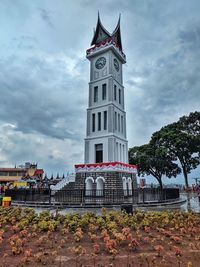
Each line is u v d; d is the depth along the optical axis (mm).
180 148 35562
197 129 35844
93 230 8422
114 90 31938
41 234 8047
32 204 18984
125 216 10164
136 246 6508
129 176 27172
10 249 6379
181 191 41156
